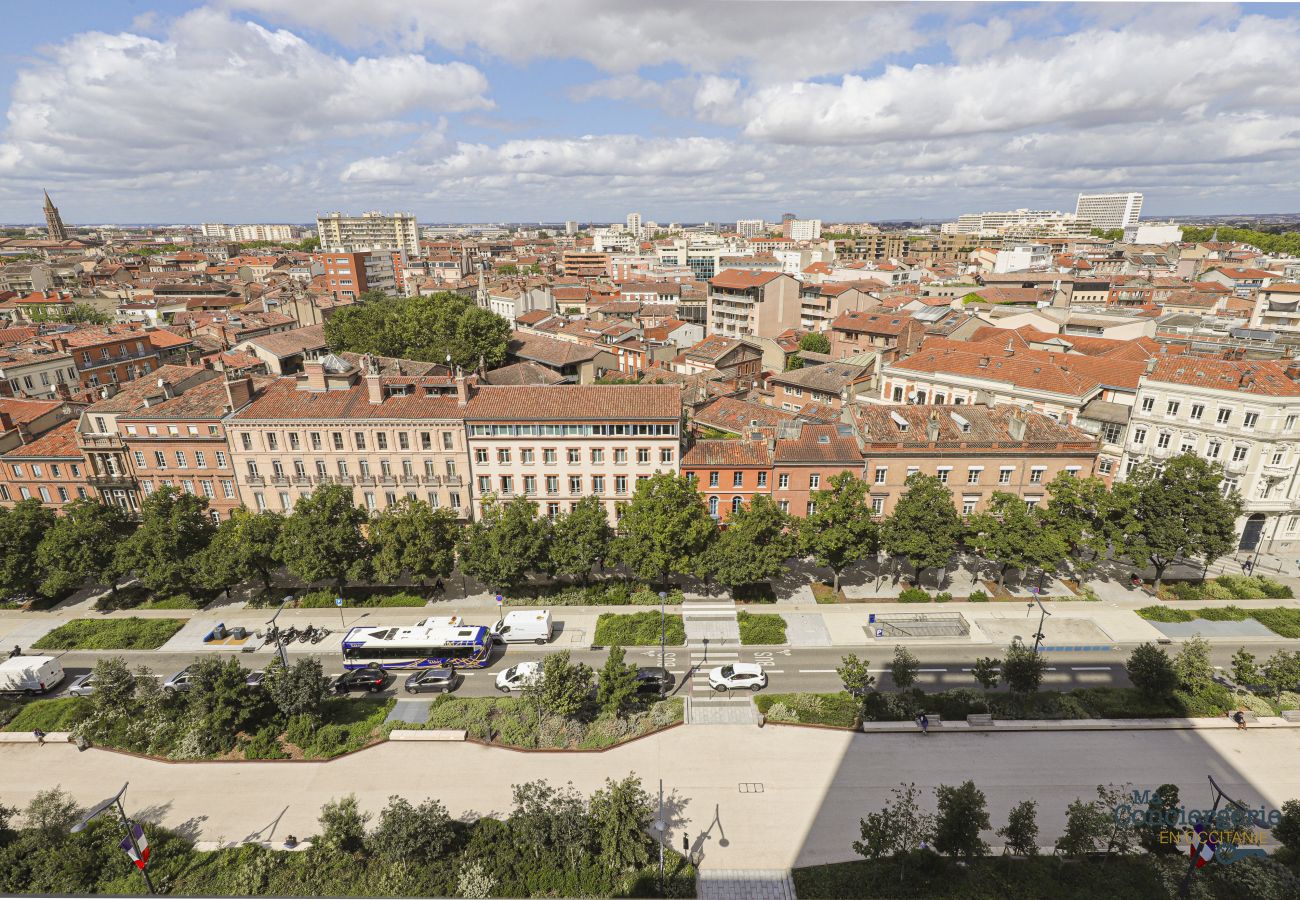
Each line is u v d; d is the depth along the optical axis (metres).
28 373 109.31
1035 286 190.12
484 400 75.50
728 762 48.75
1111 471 82.19
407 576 73.94
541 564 68.00
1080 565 68.19
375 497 76.81
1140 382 78.75
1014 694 54.09
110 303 196.25
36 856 40.38
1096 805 42.91
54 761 50.41
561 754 49.75
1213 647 61.44
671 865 40.12
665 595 70.25
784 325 168.50
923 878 38.97
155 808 45.69
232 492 77.62
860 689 54.09
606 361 137.12
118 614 69.81
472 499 76.56
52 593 68.12
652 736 51.53
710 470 74.06
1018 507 67.00
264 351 125.12
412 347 133.88
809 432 76.50
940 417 77.00
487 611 68.56
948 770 47.66
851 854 41.16
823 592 70.69
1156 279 195.25
